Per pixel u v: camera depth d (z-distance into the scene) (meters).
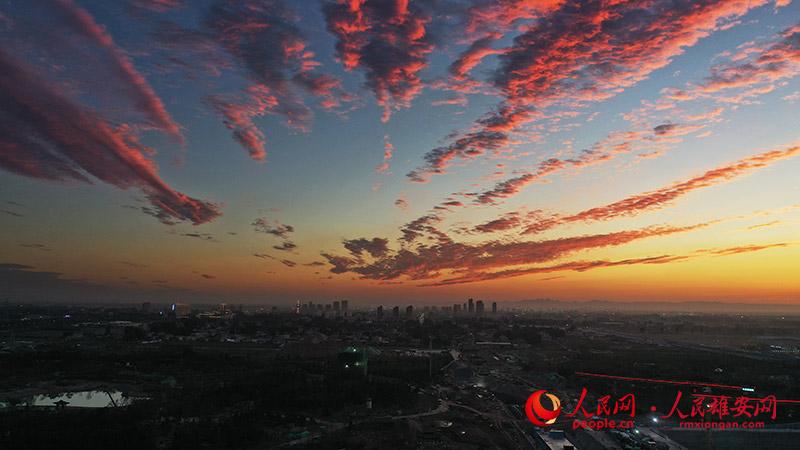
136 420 178.38
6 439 154.38
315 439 166.62
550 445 169.88
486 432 185.00
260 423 181.75
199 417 189.75
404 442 166.38
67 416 179.62
